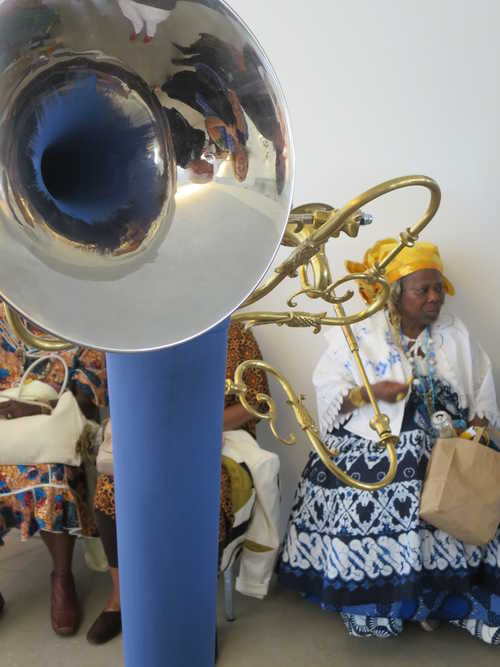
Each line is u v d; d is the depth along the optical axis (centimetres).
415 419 251
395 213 293
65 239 92
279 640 246
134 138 99
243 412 267
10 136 89
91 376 267
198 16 92
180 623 118
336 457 254
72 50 91
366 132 291
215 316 94
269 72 94
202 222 97
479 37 281
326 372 262
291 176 94
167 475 112
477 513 227
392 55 286
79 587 276
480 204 288
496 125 284
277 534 258
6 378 266
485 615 237
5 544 311
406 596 228
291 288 298
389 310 265
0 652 237
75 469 255
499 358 293
